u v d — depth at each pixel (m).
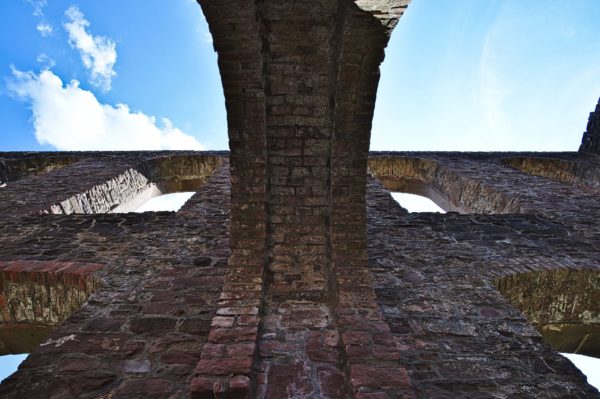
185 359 2.73
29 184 7.07
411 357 2.83
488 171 8.37
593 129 11.17
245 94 3.15
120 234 4.88
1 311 3.94
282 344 2.82
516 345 2.98
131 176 8.27
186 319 3.14
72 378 2.57
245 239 3.39
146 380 2.55
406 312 3.34
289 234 3.51
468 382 2.63
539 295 4.10
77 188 6.80
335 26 2.97
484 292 3.65
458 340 3.02
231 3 2.69
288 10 2.91
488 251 4.55
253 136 3.31
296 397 2.43
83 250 4.42
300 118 3.37
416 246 4.64
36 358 2.73
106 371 2.62
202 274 3.83
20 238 4.76
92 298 3.42
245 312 2.96
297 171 3.49
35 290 3.89
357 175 3.39
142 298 3.42
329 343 2.84
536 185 7.32
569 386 2.62
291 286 3.39
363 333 2.74
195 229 4.98
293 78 3.23
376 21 2.71
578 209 6.08
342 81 3.04
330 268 3.34
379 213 5.69
